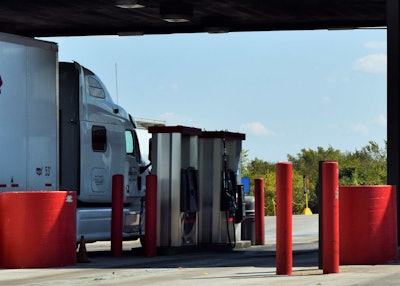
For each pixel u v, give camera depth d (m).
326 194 19.95
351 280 18.36
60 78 30.64
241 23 39.34
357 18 38.06
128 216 32.09
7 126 25.91
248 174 104.94
